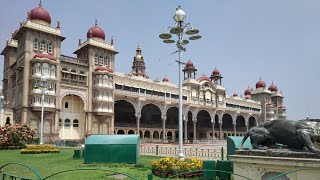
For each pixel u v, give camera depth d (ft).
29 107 143.64
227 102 265.34
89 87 169.07
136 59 285.02
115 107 219.61
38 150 92.32
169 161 47.47
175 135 232.94
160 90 207.41
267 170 29.19
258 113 299.58
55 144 139.74
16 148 111.24
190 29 61.87
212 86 249.75
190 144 193.88
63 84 157.69
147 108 239.30
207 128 261.44
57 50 157.99
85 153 64.34
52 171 53.52
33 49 150.30
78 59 170.71
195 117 232.94
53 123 150.20
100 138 65.77
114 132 186.29
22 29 149.69
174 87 218.18
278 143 31.76
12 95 169.37
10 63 175.42
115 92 179.22
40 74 146.20
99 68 171.83
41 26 152.97
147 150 111.24
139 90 193.57
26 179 21.71
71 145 137.18
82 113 168.14
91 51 173.78
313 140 29.07
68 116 163.02
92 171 52.13
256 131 32.89
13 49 177.78
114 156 64.03
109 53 183.11
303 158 26.40
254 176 30.35
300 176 26.32
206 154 98.27
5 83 184.34
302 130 29.09
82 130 166.61
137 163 63.46
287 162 27.02
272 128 32.22
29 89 145.38
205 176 43.88
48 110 146.51
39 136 144.56
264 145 32.76
